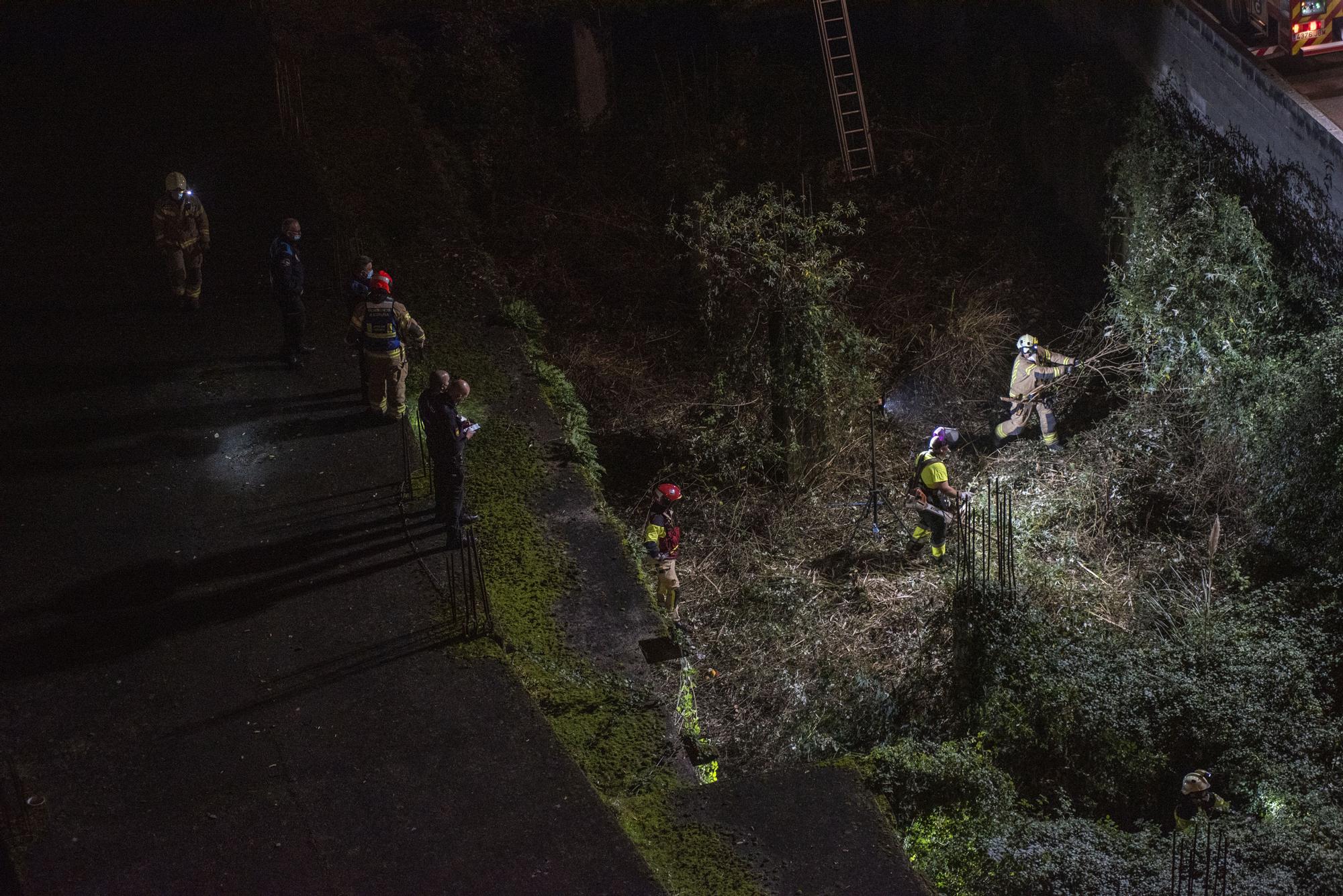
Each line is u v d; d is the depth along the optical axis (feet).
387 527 31.78
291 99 50.57
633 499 43.55
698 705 33.83
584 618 30.32
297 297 36.47
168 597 29.12
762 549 41.55
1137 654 34.30
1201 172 48.34
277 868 22.66
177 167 46.37
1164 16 49.62
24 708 26.12
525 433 36.60
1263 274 44.11
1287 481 39.32
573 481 34.94
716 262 47.62
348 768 24.89
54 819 23.56
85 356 37.22
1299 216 45.06
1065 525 42.01
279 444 34.27
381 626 28.68
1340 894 26.58
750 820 24.82
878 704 34.24
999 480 43.86
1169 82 50.16
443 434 30.01
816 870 23.63
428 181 49.52
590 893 22.36
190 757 25.07
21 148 46.96
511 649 28.66
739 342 45.42
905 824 26.86
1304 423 38.78
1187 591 39.22
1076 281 53.06
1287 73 49.52
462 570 30.25
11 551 30.22
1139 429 44.29
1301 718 33.09
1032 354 45.37
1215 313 44.27
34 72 51.65
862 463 45.06
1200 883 26.21
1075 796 31.50
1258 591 37.96
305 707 26.37
